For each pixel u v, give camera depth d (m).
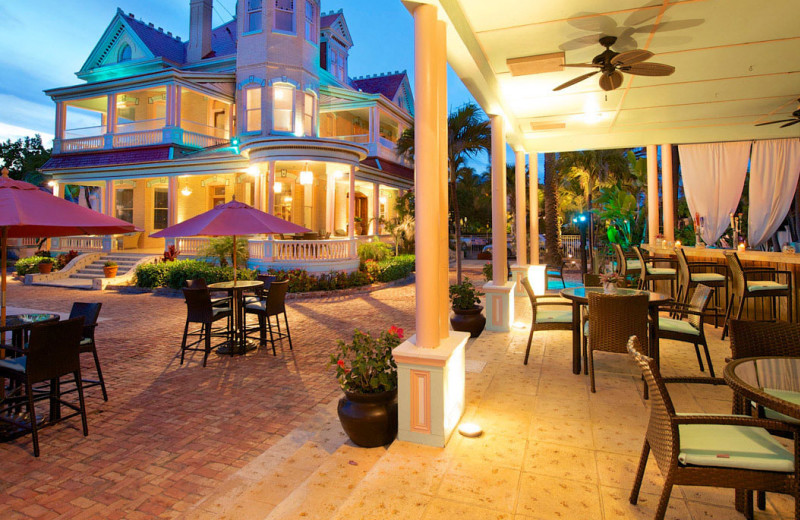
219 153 18.62
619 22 4.88
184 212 20.67
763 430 2.49
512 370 5.31
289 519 2.64
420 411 3.52
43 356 4.25
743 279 6.11
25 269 17.77
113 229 5.43
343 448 3.64
